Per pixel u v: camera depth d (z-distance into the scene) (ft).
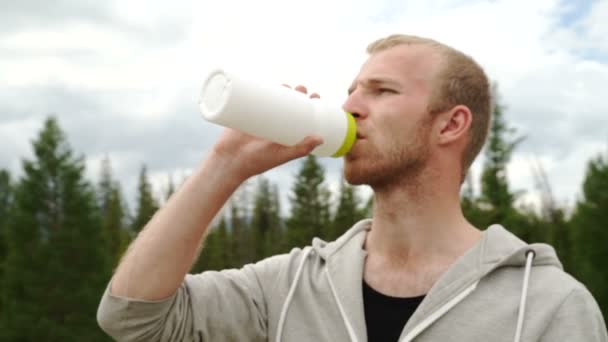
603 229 88.02
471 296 7.73
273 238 197.98
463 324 7.53
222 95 7.06
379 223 8.54
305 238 149.69
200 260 180.75
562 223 117.50
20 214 117.50
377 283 8.34
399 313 7.95
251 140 7.79
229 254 188.14
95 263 119.44
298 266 9.16
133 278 7.64
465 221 8.78
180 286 8.26
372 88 8.32
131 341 7.82
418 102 8.14
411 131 8.09
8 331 112.68
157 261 7.63
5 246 145.59
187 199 7.79
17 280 115.85
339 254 8.81
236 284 8.86
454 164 8.54
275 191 234.17
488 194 118.21
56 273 115.75
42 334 112.57
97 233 121.19
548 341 7.27
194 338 8.29
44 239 118.21
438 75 8.31
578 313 7.29
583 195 91.20
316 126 7.71
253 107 7.12
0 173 239.09
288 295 8.68
